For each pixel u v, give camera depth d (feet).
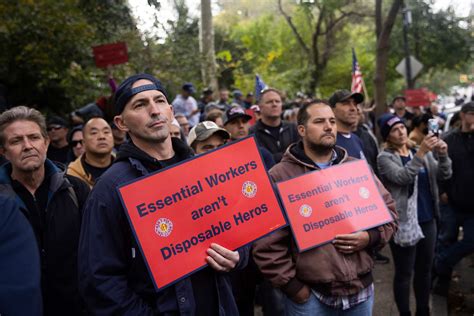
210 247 7.11
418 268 14.24
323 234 9.32
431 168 14.20
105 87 31.09
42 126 8.86
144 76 7.32
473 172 15.94
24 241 5.73
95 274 6.57
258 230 7.43
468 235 15.99
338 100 14.24
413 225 13.26
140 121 7.07
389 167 13.46
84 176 12.92
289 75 79.15
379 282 18.58
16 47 25.40
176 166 7.13
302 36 86.74
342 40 84.79
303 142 10.37
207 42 53.16
